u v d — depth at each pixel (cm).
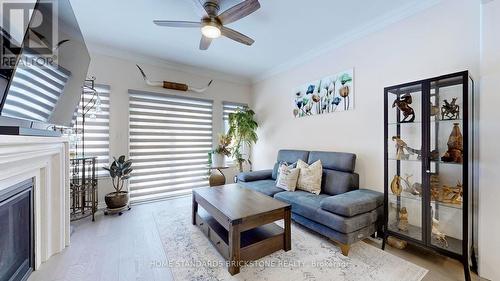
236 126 410
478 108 172
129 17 234
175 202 341
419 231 197
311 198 237
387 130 210
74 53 173
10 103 114
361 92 260
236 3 191
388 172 223
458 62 186
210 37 217
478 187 168
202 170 404
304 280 156
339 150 287
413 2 208
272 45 303
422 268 170
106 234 227
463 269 167
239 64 378
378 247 204
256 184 309
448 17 192
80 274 162
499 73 153
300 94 346
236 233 165
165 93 364
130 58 331
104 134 313
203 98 404
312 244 209
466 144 157
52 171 195
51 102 158
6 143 111
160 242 211
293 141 362
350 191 235
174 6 214
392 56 231
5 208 136
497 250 152
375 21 240
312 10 221
